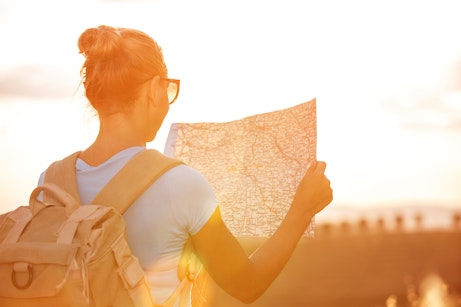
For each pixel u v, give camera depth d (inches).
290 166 82.9
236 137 88.2
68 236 70.0
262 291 78.2
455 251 832.9
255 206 83.4
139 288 70.3
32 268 69.7
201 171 88.0
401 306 545.3
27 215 74.7
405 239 886.4
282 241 78.2
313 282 657.6
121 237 70.4
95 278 69.2
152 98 76.7
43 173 81.0
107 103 76.0
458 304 526.6
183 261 75.2
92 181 75.4
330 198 81.7
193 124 91.3
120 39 75.3
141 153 74.5
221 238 74.7
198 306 81.0
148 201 73.0
